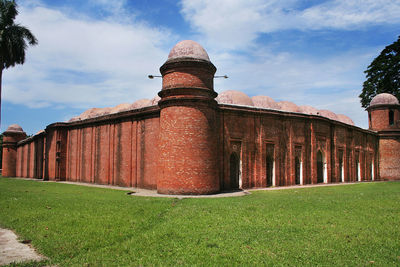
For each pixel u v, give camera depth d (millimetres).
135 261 4742
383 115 30609
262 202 10469
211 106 14891
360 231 6352
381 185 19922
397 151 30016
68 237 6066
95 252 5176
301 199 11320
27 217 8023
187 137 14203
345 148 25172
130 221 7387
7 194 13648
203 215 8000
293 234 6117
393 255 4965
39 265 4730
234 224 6949
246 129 18000
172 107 14547
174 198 12250
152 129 17609
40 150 31062
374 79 32906
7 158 40031
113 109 26062
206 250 5191
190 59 14594
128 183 18844
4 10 20344
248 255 4941
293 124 20266
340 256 4906
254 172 17984
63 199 11711
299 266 4480
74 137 24375
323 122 22406
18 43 20375
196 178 14031
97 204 10227
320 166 22375
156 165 17094
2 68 20078
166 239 5844
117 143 20125
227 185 16797
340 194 13516
